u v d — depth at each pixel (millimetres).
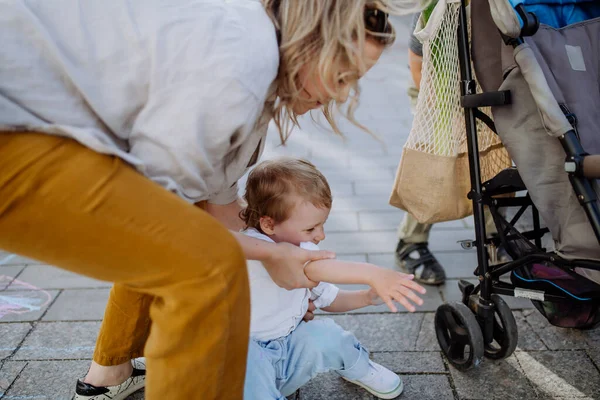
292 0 1120
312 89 1246
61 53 1018
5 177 940
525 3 1942
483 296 1938
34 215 965
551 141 1646
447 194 2027
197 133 1054
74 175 968
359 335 2207
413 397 1879
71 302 2428
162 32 1046
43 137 975
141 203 1004
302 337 1721
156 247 1014
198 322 1085
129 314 1649
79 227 985
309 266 1521
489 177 2199
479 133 2145
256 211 1701
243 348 1166
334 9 1104
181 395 1143
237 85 1053
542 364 2004
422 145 2004
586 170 1530
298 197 1639
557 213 1639
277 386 1704
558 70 1779
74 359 2084
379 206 3229
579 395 1855
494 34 1797
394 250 2795
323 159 3814
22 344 2166
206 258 1035
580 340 2109
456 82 1962
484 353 2006
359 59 1134
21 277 2609
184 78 1043
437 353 2090
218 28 1069
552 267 1959
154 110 1047
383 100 4914
